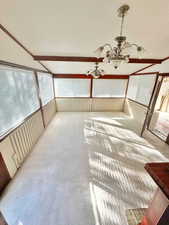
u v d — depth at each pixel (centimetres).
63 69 495
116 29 202
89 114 583
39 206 171
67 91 591
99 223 153
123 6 148
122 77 588
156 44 258
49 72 507
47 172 231
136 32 211
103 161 263
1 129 203
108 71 536
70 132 393
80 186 203
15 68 245
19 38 211
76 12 161
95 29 202
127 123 476
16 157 236
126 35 221
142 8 153
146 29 202
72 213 163
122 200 181
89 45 260
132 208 171
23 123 274
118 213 164
